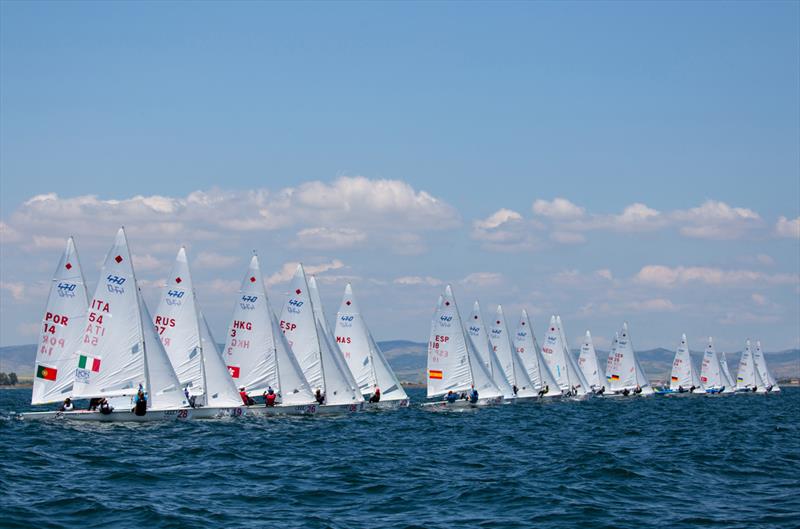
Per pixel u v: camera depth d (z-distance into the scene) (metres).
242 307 67.56
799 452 50.38
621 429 69.50
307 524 27.55
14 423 54.19
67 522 26.89
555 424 73.94
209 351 63.41
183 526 26.62
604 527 27.91
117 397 55.53
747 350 196.62
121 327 54.94
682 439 59.53
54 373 54.44
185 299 62.31
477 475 38.62
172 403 57.97
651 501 32.62
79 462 39.03
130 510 28.53
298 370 68.44
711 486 36.34
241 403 64.12
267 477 36.94
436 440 55.47
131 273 55.25
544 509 30.62
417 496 32.91
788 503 32.16
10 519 26.55
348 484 35.50
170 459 41.47
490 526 27.89
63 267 54.75
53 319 54.56
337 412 72.56
